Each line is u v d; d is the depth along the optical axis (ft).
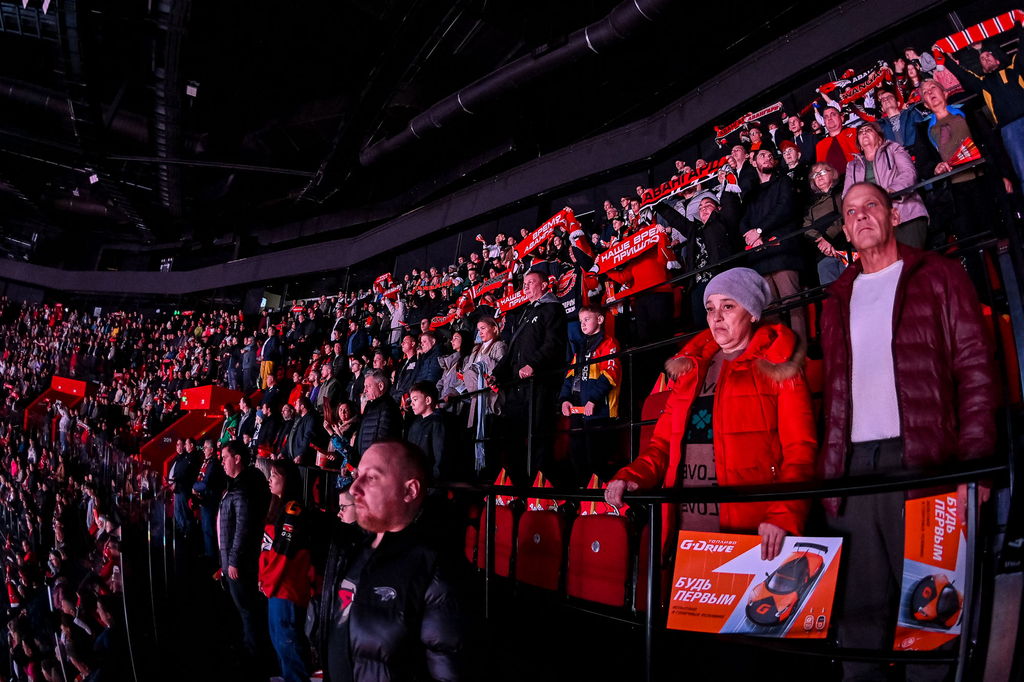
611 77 37.06
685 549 6.25
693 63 32.83
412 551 5.52
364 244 52.19
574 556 9.33
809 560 5.72
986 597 4.46
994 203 5.12
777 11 28.68
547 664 8.87
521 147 40.86
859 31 22.35
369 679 5.24
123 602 8.89
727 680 6.57
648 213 22.00
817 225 12.91
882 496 5.80
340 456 15.67
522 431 16.25
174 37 40.01
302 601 11.26
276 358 38.60
